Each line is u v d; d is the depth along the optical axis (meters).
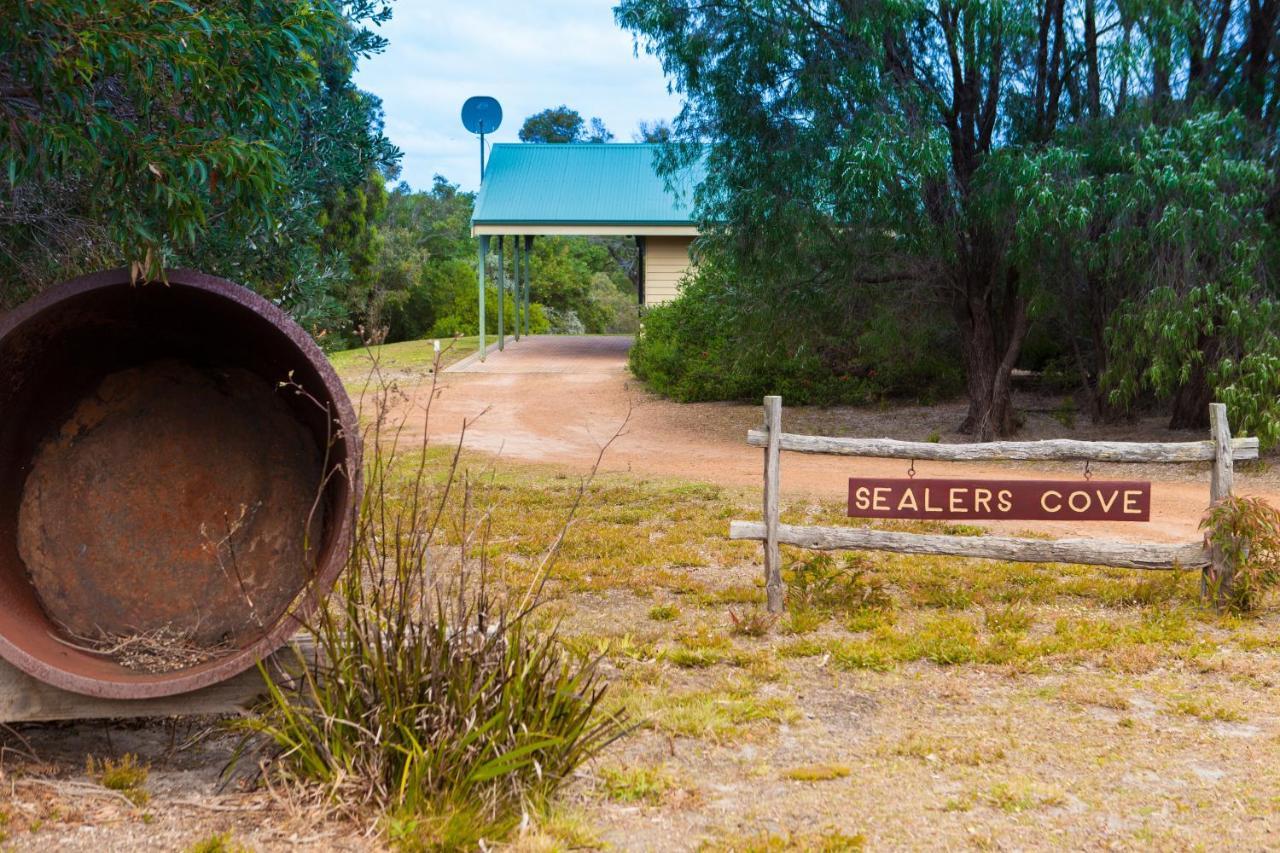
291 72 4.99
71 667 4.09
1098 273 16.83
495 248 54.31
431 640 4.30
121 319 4.77
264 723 4.30
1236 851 3.80
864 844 3.87
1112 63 14.88
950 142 16.38
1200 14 16.06
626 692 5.57
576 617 7.24
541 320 48.78
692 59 16.67
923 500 7.43
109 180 4.67
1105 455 7.39
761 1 15.73
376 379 26.00
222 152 4.63
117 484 4.87
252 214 5.18
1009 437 18.06
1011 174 15.12
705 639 6.64
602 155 33.03
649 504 12.16
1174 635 6.70
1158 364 14.76
